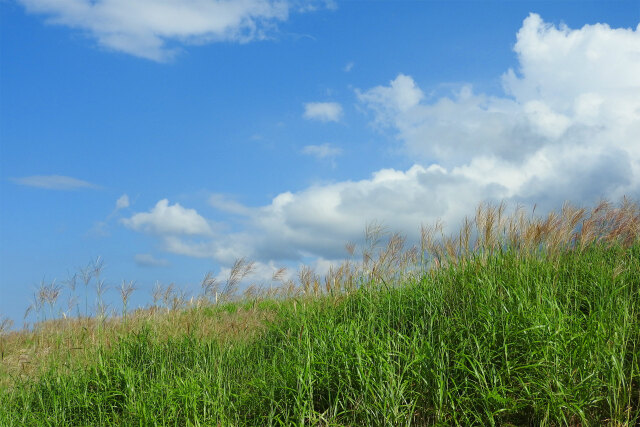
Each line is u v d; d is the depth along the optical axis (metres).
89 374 7.37
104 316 8.73
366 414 4.86
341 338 6.20
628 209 8.90
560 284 7.08
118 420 6.12
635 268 7.51
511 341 5.52
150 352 7.97
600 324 5.23
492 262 7.75
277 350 7.43
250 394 5.94
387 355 5.51
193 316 9.36
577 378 4.83
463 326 5.99
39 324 9.90
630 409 4.54
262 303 11.45
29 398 6.94
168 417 5.68
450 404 4.96
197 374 6.59
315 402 5.53
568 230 7.60
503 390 4.86
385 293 8.07
